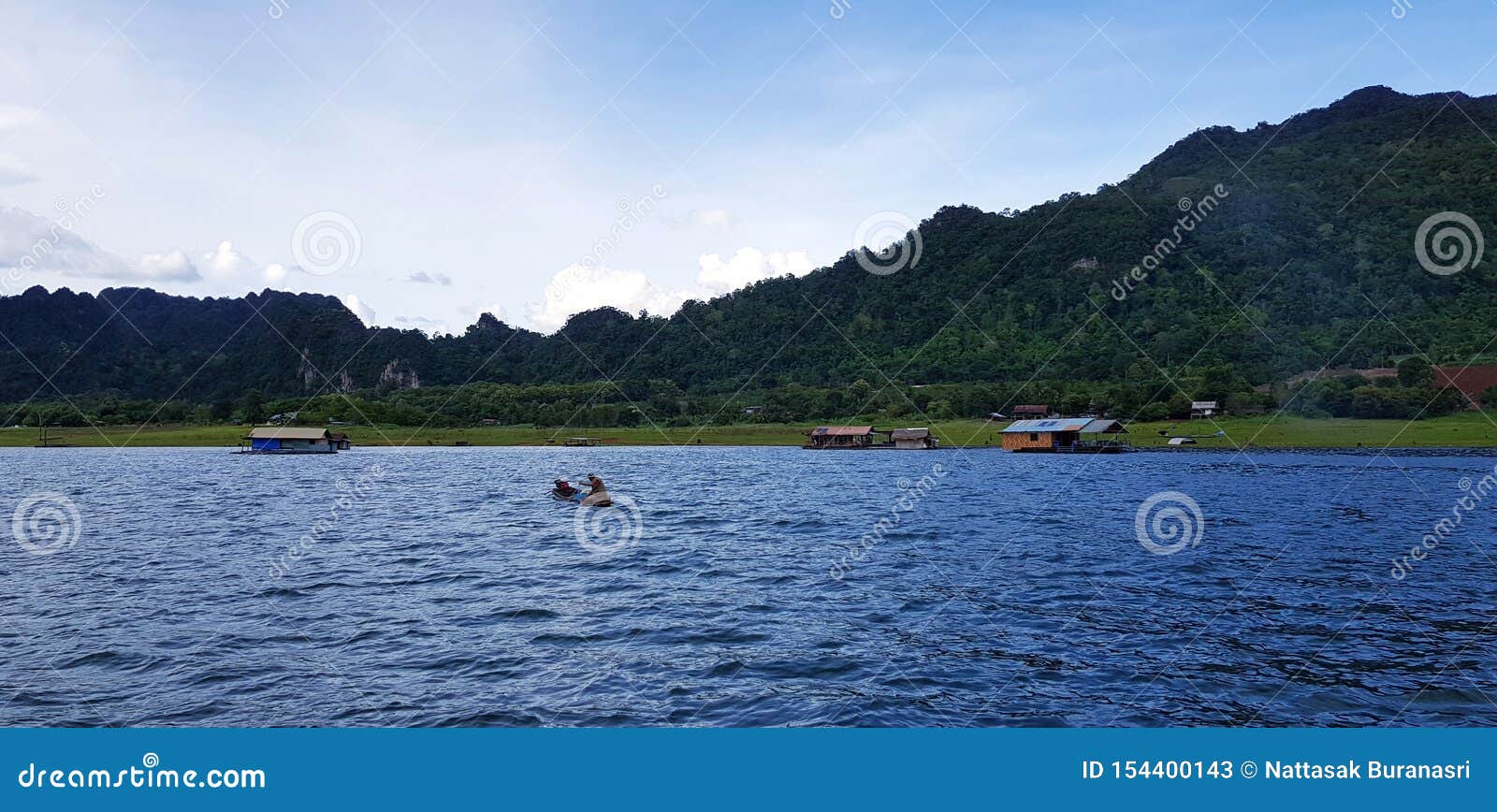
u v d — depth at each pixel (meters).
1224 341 174.88
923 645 21.92
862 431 139.12
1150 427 140.00
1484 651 21.39
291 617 24.77
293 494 69.00
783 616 24.88
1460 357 151.88
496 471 97.75
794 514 51.97
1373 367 155.88
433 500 62.19
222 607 26.09
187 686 18.77
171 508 57.88
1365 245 199.88
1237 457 107.56
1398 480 74.88
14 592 28.41
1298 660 20.75
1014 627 23.69
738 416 171.88
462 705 17.67
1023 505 56.22
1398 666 20.30
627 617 24.75
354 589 28.77
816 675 19.53
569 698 18.08
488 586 29.39
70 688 18.62
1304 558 34.66
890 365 196.62
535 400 193.12
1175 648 21.64
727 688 18.73
